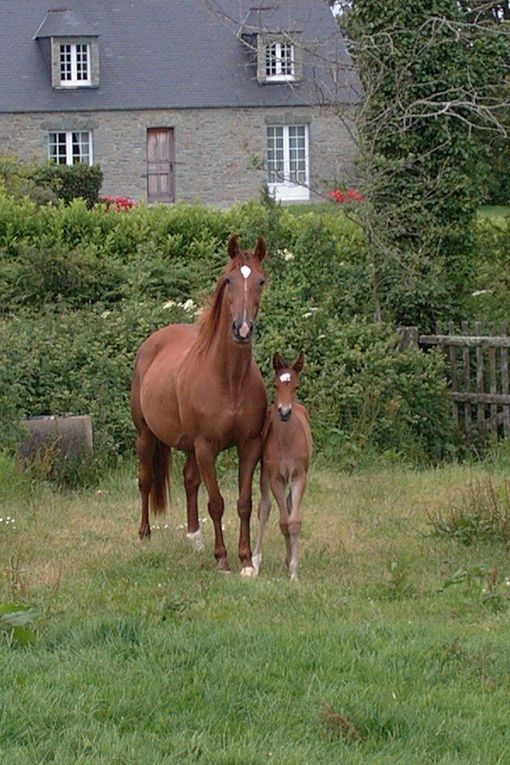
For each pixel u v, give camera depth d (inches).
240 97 1921.8
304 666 290.7
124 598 361.1
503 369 672.4
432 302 719.1
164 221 882.1
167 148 1924.2
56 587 376.8
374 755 242.8
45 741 245.0
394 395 663.8
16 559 421.1
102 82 1898.4
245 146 869.8
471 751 247.6
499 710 267.9
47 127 1872.5
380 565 419.8
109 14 1966.0
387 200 728.3
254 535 473.4
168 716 258.1
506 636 321.4
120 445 618.8
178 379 430.6
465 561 422.9
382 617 342.3
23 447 569.0
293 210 1469.0
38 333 662.5
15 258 828.6
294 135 1943.9
